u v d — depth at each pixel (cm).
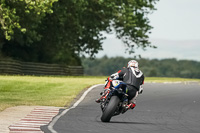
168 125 4303
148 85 9638
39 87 8156
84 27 17362
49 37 16125
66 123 4219
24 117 4525
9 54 16312
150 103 6256
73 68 18325
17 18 11525
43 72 15988
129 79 4375
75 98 6594
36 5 11312
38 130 3756
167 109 5628
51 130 3769
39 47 17012
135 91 4366
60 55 18825
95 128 3981
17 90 7669
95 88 8031
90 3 15675
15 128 3812
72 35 16450
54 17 15000
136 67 4491
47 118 4509
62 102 6038
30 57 17175
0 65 13812
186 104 6269
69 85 8612
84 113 5009
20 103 5834
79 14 15538
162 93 7812
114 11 16312
